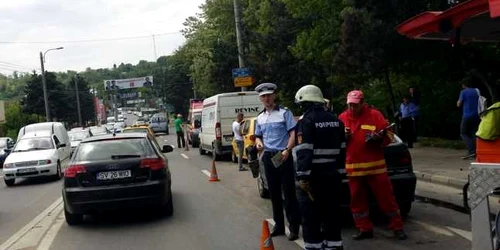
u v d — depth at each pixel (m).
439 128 20.80
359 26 16.56
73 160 9.79
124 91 120.06
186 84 87.94
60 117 76.00
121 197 9.47
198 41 55.94
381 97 24.17
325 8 20.66
